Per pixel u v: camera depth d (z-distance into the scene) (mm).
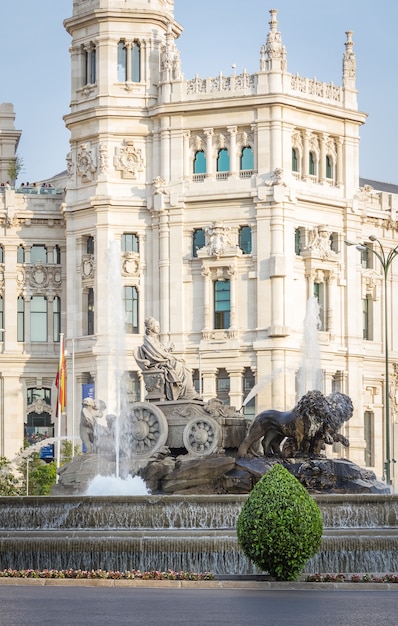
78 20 152750
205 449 76312
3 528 68812
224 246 146625
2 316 158250
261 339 145250
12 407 156625
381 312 161625
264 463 73500
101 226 149875
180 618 44625
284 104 146875
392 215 162500
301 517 56281
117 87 151250
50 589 53781
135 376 149000
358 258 154125
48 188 161750
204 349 146750
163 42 153000
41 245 159750
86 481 78688
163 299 148875
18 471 141500
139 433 77250
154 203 149375
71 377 151000
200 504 67250
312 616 45344
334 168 153625
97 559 63750
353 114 153875
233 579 58469
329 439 73875
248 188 146875
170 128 149625
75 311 152000
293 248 147750
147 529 66750
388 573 62062
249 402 145500
